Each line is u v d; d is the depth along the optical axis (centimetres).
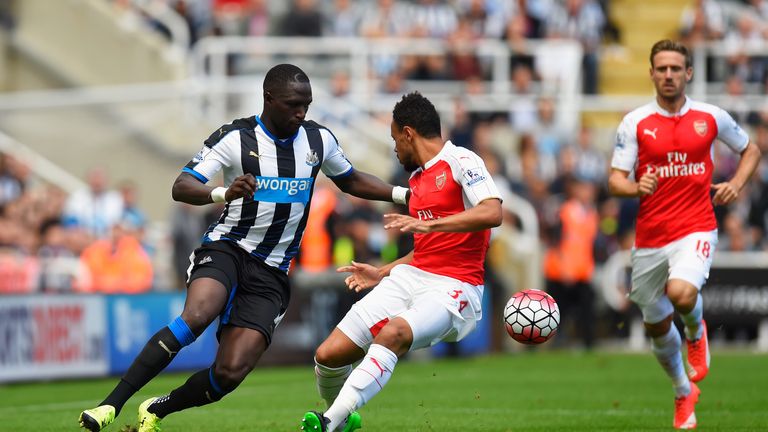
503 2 7831
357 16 7900
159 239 6222
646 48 8606
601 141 7500
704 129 2878
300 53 7325
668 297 2811
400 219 2247
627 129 2912
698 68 7712
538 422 3145
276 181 2412
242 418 3272
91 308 4725
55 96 7000
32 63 7825
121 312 4825
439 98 7100
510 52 7394
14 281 5525
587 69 7600
